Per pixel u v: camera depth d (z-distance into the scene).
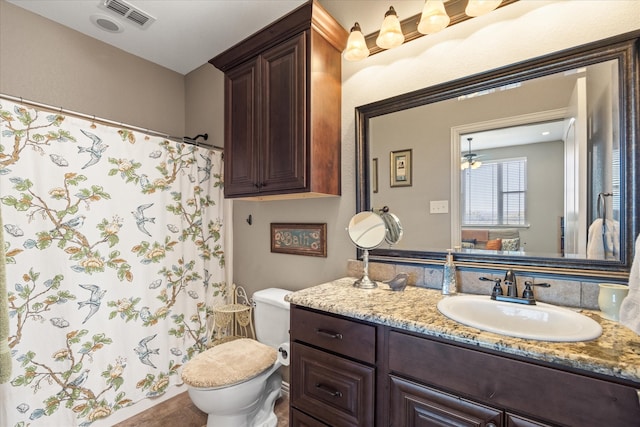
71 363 1.58
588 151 1.08
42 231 1.51
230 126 1.86
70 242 1.60
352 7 1.69
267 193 1.65
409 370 0.95
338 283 1.52
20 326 1.44
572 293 1.08
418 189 1.46
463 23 1.34
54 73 2.04
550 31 1.15
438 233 1.41
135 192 1.86
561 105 1.13
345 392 1.09
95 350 1.67
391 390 0.98
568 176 1.12
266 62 1.65
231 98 1.85
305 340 1.23
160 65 2.66
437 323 0.92
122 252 1.80
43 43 1.99
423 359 0.92
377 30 1.59
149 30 2.14
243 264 2.33
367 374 1.03
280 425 1.71
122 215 1.80
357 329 1.06
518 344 0.77
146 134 1.95
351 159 1.68
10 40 1.85
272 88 1.62
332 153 1.64
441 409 0.88
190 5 1.88
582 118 1.09
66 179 1.58
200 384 1.37
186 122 2.83
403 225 1.50
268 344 1.80
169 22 2.05
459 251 1.35
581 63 1.09
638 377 0.64
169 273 2.03
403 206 1.51
